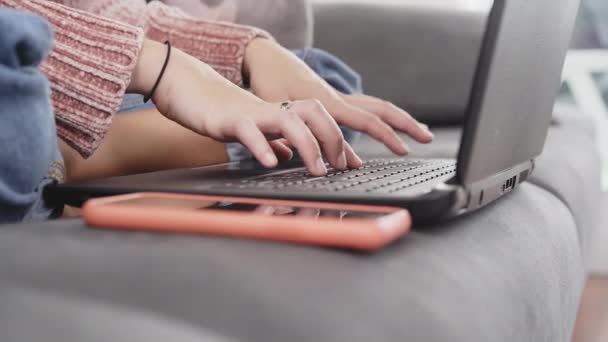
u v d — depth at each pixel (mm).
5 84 348
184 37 809
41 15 498
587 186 995
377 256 291
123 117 636
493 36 337
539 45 454
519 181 562
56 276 229
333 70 909
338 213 346
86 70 488
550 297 437
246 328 204
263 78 724
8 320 195
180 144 678
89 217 309
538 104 522
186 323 201
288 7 1305
